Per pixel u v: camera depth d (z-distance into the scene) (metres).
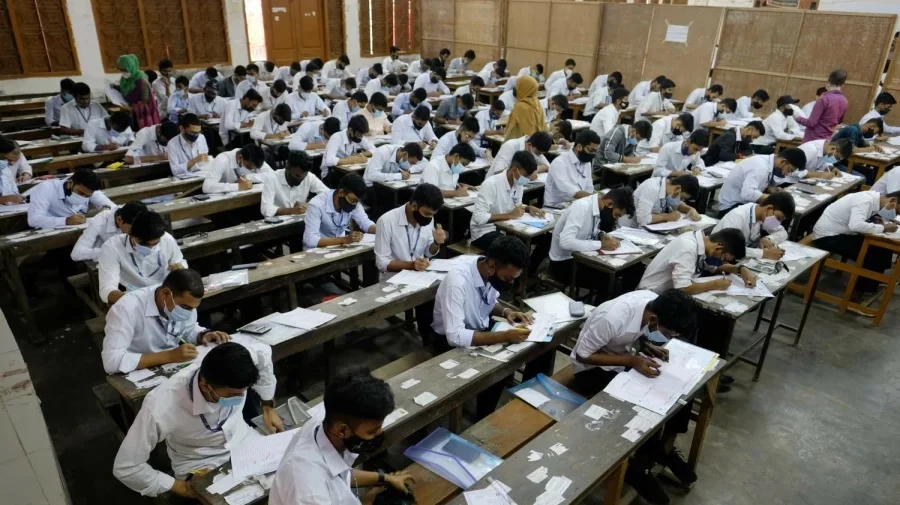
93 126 6.28
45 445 2.06
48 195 4.03
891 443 3.18
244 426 2.25
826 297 4.62
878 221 4.38
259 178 5.11
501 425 2.41
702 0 11.92
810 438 3.20
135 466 1.90
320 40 12.90
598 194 4.16
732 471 2.95
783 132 7.48
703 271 3.50
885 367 3.88
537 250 4.65
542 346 2.74
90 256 3.50
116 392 2.78
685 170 5.80
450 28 13.72
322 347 3.90
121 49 10.38
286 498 1.52
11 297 4.44
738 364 3.85
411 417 2.19
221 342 2.56
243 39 11.73
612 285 3.74
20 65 9.47
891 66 8.34
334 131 6.22
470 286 2.73
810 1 10.20
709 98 8.69
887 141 7.48
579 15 11.40
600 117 7.51
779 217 3.76
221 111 8.40
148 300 2.43
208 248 3.88
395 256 3.60
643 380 2.44
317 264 3.54
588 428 2.14
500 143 7.22
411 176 5.57
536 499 1.80
